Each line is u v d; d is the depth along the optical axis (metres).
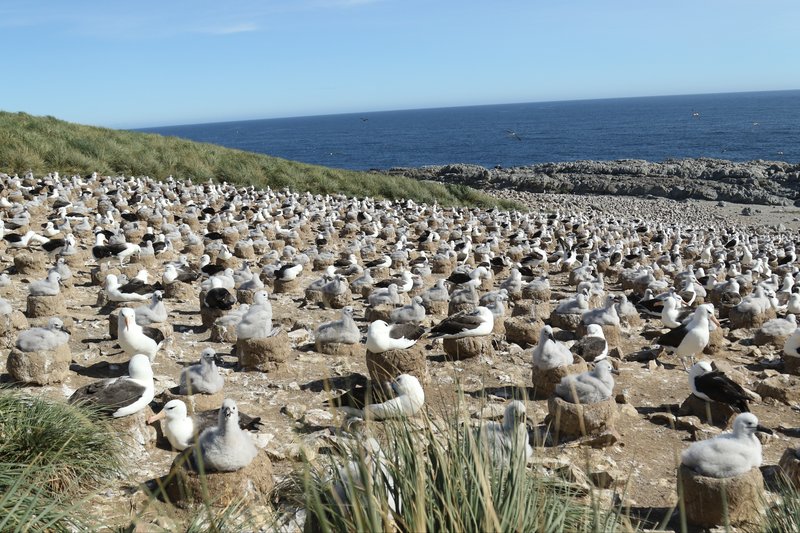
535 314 17.33
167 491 7.63
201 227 30.67
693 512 7.73
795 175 75.38
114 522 7.19
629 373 13.46
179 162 47.78
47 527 6.30
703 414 11.05
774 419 11.38
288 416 10.62
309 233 31.02
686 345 13.37
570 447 9.52
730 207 65.62
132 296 16.62
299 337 14.66
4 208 28.59
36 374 11.09
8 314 13.38
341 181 52.88
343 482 5.97
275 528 6.51
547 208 62.12
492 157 149.75
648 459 9.58
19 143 40.28
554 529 5.46
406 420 7.25
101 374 12.08
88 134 49.75
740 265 27.81
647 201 70.38
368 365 11.95
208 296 15.33
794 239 40.25
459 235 33.12
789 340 13.54
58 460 7.64
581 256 27.98
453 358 13.75
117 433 8.71
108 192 34.75
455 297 16.92
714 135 172.62
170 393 10.34
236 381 12.08
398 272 22.69
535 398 11.65
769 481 9.05
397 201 47.50
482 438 6.65
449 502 5.11
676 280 23.39
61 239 21.80
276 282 19.80
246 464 7.65
